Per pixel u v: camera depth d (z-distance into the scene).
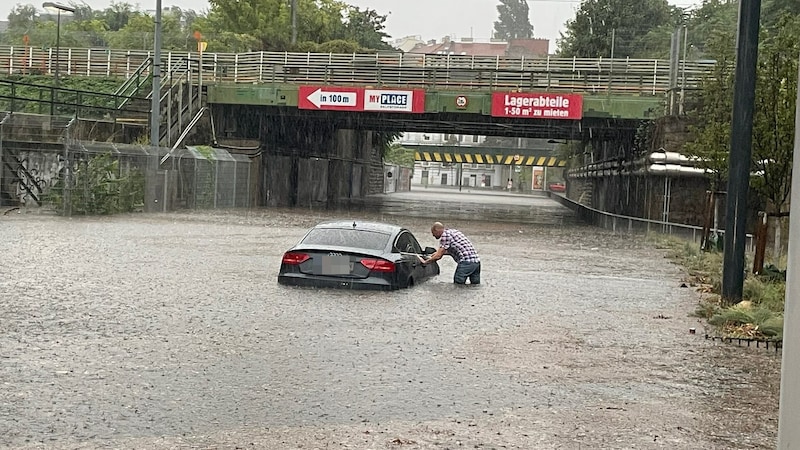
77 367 9.26
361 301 14.63
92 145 33.75
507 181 172.75
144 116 45.59
